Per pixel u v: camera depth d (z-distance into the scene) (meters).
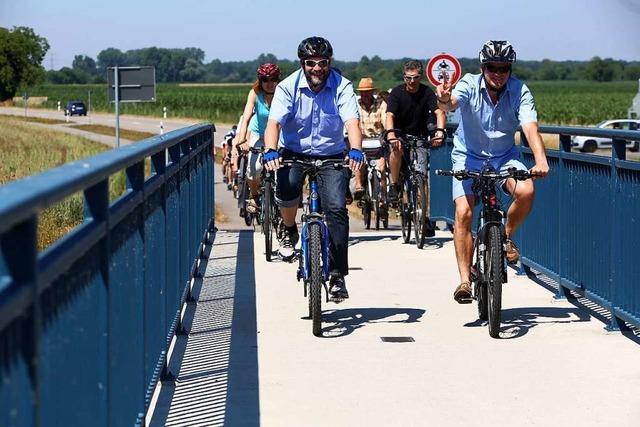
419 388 6.47
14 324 2.71
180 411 5.98
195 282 10.41
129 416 4.95
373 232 15.03
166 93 165.62
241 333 8.08
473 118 8.25
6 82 160.25
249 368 6.99
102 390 4.15
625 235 7.79
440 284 10.27
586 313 8.80
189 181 9.52
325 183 8.04
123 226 4.78
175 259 7.74
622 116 87.62
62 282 3.38
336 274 8.05
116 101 30.20
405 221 13.43
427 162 13.04
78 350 3.64
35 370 2.88
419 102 13.20
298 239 8.90
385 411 5.99
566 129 8.94
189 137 9.08
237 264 11.71
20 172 32.19
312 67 8.04
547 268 9.91
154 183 6.01
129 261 4.97
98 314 4.07
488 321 8.04
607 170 8.16
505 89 8.15
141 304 5.45
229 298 9.59
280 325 8.37
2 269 2.79
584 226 8.73
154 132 80.12
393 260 11.91
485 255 8.01
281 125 8.20
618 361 7.11
